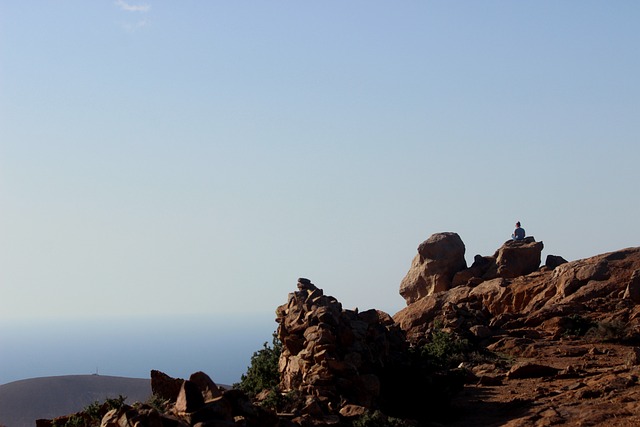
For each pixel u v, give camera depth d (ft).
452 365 141.49
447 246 212.02
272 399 97.09
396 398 110.11
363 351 108.68
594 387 110.01
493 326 171.53
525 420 98.99
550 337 161.99
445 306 189.06
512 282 193.36
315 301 112.98
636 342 153.17
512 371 127.65
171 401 101.91
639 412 96.02
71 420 92.17
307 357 105.50
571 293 180.14
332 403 100.17
